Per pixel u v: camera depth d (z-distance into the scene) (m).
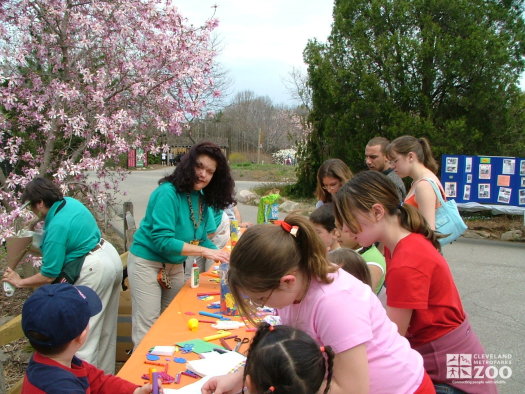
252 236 1.40
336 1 14.29
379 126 12.53
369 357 1.45
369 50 12.48
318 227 2.64
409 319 1.81
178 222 3.25
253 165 32.41
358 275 2.16
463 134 11.27
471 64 11.16
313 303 1.43
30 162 5.54
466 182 10.21
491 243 9.59
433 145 11.29
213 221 3.60
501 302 5.64
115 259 3.33
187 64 6.05
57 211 3.13
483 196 10.12
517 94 11.79
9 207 5.02
